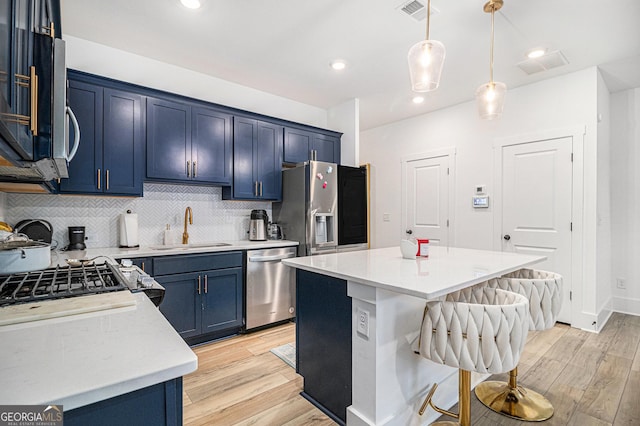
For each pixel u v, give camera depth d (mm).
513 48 2814
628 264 3691
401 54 2936
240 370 2348
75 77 2443
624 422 1771
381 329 1552
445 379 1925
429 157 4547
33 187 1777
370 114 4652
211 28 2531
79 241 2617
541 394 2041
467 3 2215
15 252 1114
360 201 3928
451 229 4297
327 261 2061
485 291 1711
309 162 3434
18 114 716
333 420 1775
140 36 2643
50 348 673
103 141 2555
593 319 3141
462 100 4102
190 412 1849
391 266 1865
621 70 3221
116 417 593
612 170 3785
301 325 2061
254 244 3219
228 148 3266
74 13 2334
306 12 2318
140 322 839
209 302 2828
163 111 2863
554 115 3416
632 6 2211
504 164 3791
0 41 569
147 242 3068
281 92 3844
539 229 3516
